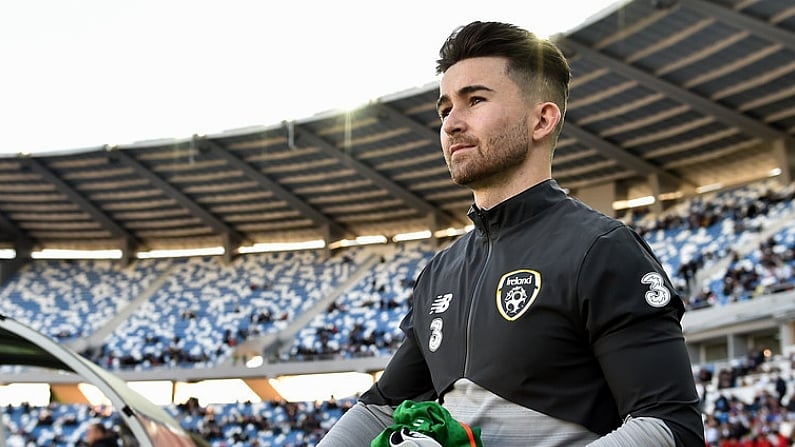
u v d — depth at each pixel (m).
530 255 1.82
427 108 30.20
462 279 1.94
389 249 40.31
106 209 40.59
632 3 23.28
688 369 1.67
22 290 42.75
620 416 1.72
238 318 38.91
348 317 36.81
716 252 28.30
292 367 35.19
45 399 37.16
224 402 36.44
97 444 7.92
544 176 1.94
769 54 24.34
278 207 39.09
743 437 19.31
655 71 26.48
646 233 32.31
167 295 41.41
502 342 1.76
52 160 36.34
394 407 2.10
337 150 33.41
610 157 31.45
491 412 1.76
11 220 42.28
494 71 1.91
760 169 31.45
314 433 32.16
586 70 26.61
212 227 41.28
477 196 2.00
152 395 37.12
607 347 1.68
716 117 27.56
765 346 24.80
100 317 40.75
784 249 25.94
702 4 22.67
